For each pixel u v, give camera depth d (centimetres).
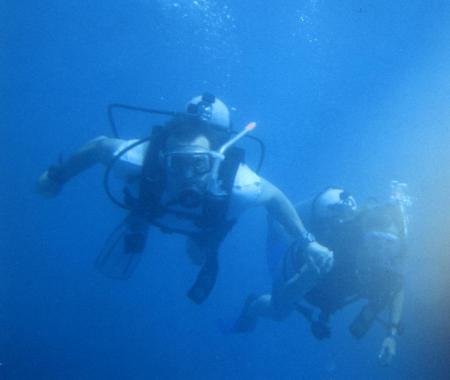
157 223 344
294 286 422
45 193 343
